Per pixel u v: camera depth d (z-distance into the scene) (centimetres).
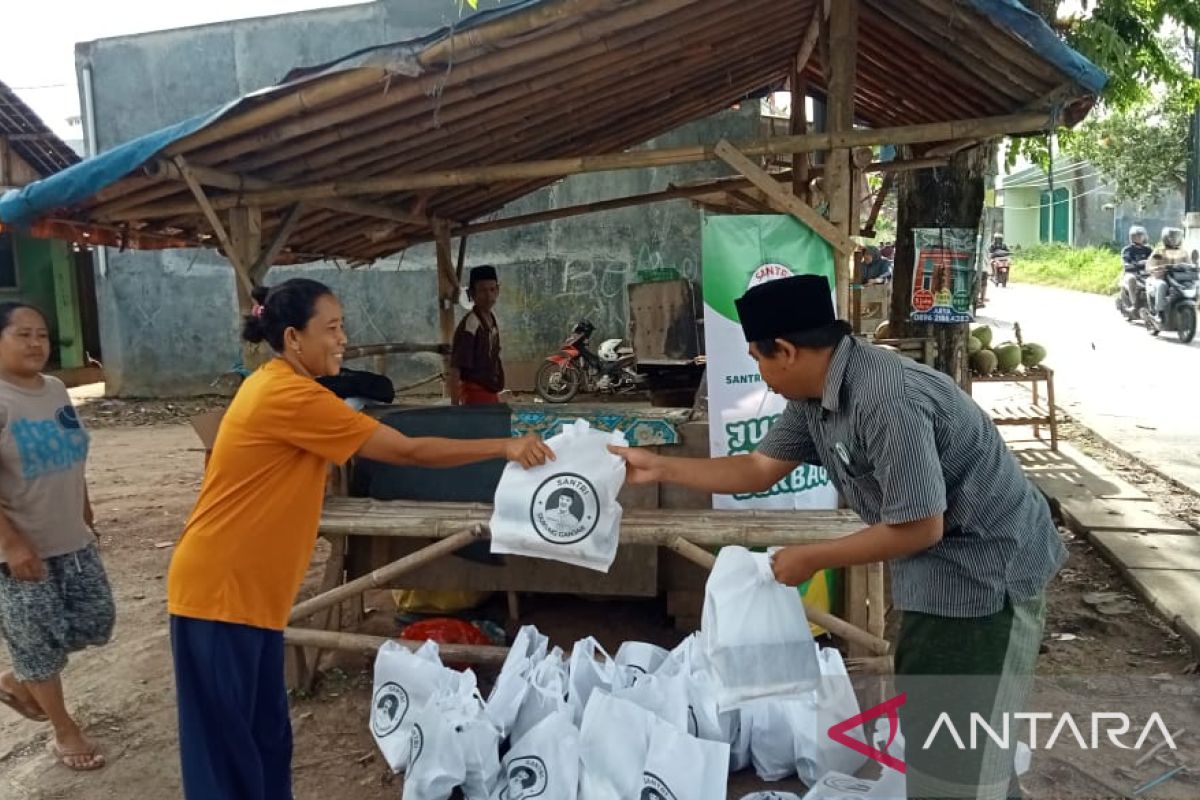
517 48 348
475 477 415
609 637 448
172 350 1353
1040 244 3372
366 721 380
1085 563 534
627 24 338
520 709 315
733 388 380
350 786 333
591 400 1079
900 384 212
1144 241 1599
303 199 427
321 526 375
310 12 1246
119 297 1349
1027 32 345
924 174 601
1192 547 530
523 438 297
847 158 397
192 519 269
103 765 352
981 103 468
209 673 263
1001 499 217
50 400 342
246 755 268
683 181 1248
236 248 435
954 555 219
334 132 395
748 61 568
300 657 398
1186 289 1380
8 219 395
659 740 288
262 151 407
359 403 442
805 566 225
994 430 222
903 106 575
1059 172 3350
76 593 348
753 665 249
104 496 784
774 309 221
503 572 423
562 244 1292
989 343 794
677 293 1059
